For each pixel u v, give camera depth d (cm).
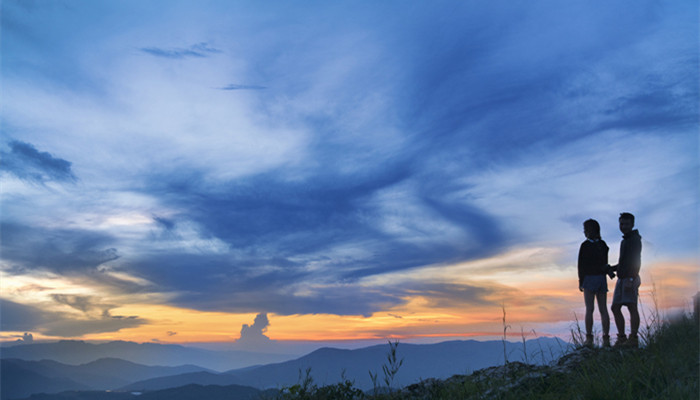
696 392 438
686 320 646
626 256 764
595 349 691
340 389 670
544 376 600
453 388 636
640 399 465
